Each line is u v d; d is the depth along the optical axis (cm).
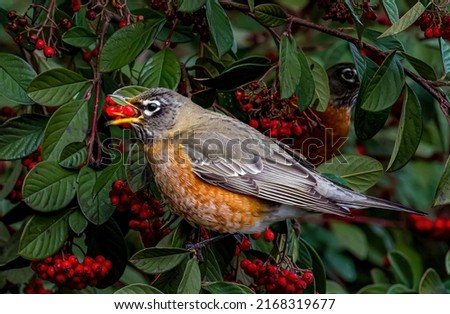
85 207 663
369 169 722
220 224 697
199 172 689
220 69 744
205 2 657
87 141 686
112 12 742
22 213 757
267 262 695
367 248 942
